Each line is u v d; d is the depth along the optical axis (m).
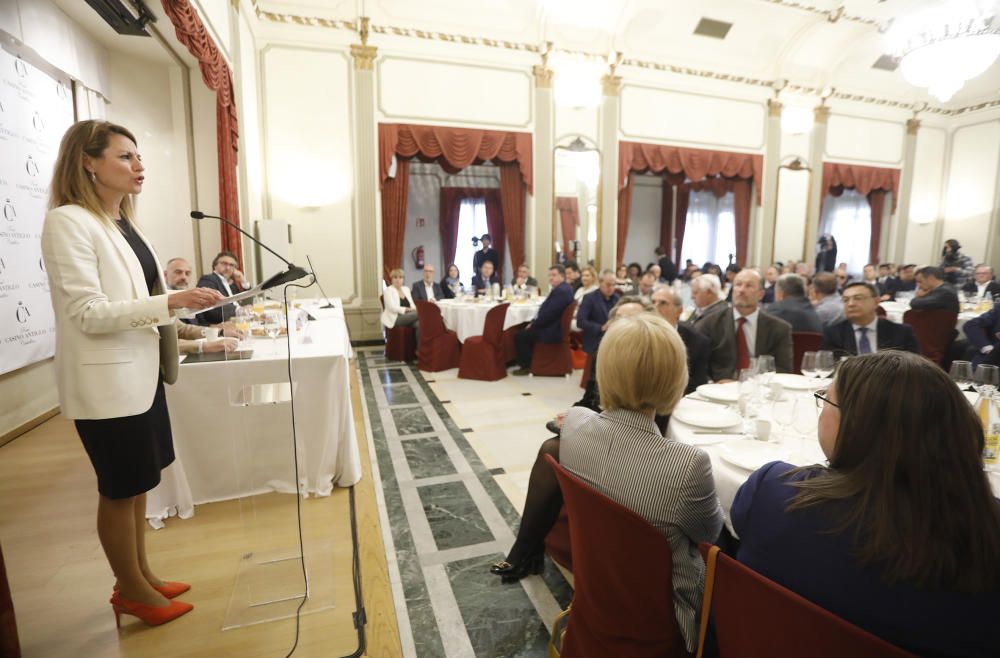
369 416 3.78
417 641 1.59
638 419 1.16
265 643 1.56
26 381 3.23
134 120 4.28
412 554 2.04
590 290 5.27
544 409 3.96
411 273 10.77
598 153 7.11
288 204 6.00
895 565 0.67
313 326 3.37
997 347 3.06
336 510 2.37
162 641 1.56
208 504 2.38
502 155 6.71
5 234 2.92
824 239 9.50
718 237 11.84
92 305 1.32
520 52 6.61
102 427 1.43
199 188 4.64
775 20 7.15
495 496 2.54
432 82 6.31
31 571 1.90
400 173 6.64
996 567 0.65
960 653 0.66
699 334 2.67
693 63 7.39
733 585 0.79
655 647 1.06
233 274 4.19
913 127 9.02
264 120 5.81
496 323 4.74
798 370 3.01
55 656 1.50
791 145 8.21
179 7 3.06
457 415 3.80
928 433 0.70
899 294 6.77
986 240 9.09
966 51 5.07
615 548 1.03
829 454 0.93
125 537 1.54
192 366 2.26
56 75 3.42
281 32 5.77
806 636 0.69
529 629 1.65
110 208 1.48
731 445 1.50
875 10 7.05
